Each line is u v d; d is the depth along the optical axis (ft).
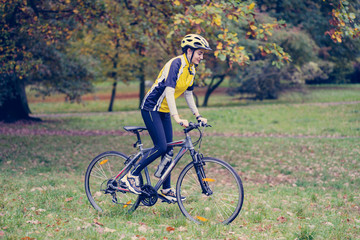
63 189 20.13
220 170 18.65
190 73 13.89
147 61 96.78
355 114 70.90
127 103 137.80
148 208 16.10
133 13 40.11
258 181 25.85
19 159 31.50
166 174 14.33
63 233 12.59
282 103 101.24
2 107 67.62
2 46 37.17
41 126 62.18
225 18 27.32
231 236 12.85
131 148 39.86
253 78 112.37
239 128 59.36
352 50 64.90
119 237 12.45
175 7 31.07
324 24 59.26
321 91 128.16
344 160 32.19
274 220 15.31
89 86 82.33
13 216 14.33
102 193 16.58
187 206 14.65
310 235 12.83
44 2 39.06
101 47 90.12
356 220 15.65
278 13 57.16
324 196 20.84
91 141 44.78
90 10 37.29
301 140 44.32
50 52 65.62
